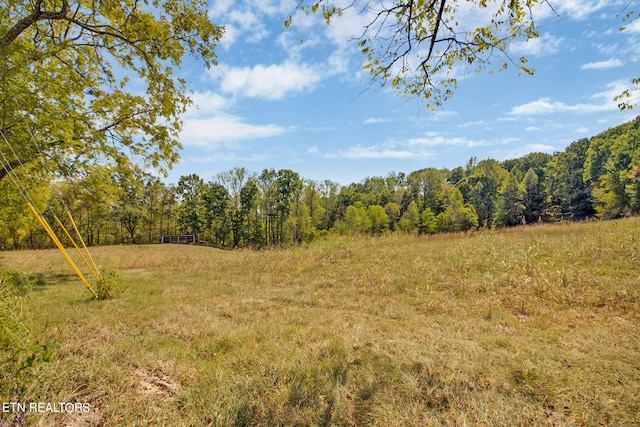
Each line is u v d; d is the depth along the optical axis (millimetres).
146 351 3996
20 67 6762
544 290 6152
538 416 2555
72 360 3283
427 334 4582
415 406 2734
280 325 5164
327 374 3336
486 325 4922
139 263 15391
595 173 52188
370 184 79125
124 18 7570
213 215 53719
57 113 8461
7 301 2994
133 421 2389
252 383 3127
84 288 8836
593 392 2863
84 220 47906
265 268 11750
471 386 3029
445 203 55938
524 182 59719
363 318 5535
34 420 2141
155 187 52969
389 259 10609
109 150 9820
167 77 8930
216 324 5312
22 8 7164
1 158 8117
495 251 9398
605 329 4406
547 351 3783
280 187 53562
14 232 11078
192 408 2682
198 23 8180
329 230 55906
